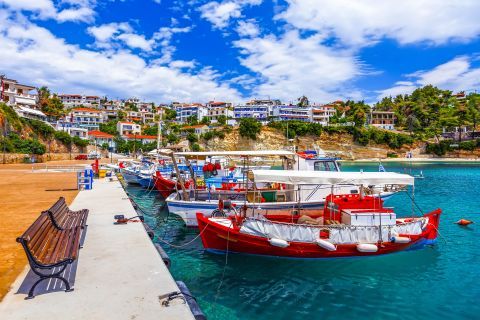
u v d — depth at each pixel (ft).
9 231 34.86
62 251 20.42
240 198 54.75
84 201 53.78
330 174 37.17
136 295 18.79
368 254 35.63
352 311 25.80
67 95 471.62
